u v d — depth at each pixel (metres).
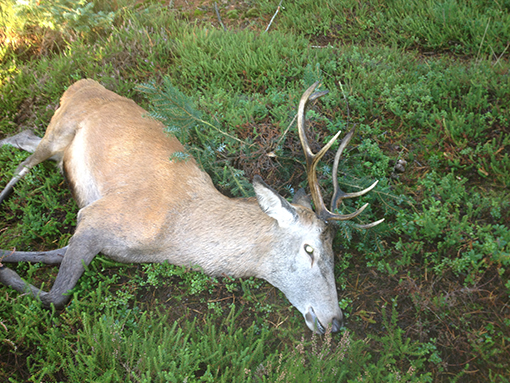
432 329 1.58
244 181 1.90
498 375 1.45
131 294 1.64
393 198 1.88
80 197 1.91
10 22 2.78
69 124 2.02
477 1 2.85
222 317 1.61
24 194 1.95
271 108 2.25
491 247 1.68
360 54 2.62
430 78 2.36
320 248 1.59
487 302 1.62
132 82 2.43
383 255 1.78
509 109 2.12
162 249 1.70
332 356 1.43
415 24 2.77
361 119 2.19
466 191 1.95
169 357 1.39
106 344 1.38
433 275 1.71
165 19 2.95
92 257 1.66
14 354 1.45
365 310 1.65
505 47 2.56
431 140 2.11
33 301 1.54
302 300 1.61
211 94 2.31
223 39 2.63
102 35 2.86
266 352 1.52
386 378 1.40
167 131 1.84
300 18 2.99
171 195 1.73
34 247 1.82
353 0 3.05
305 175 1.99
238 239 1.68
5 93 2.41
